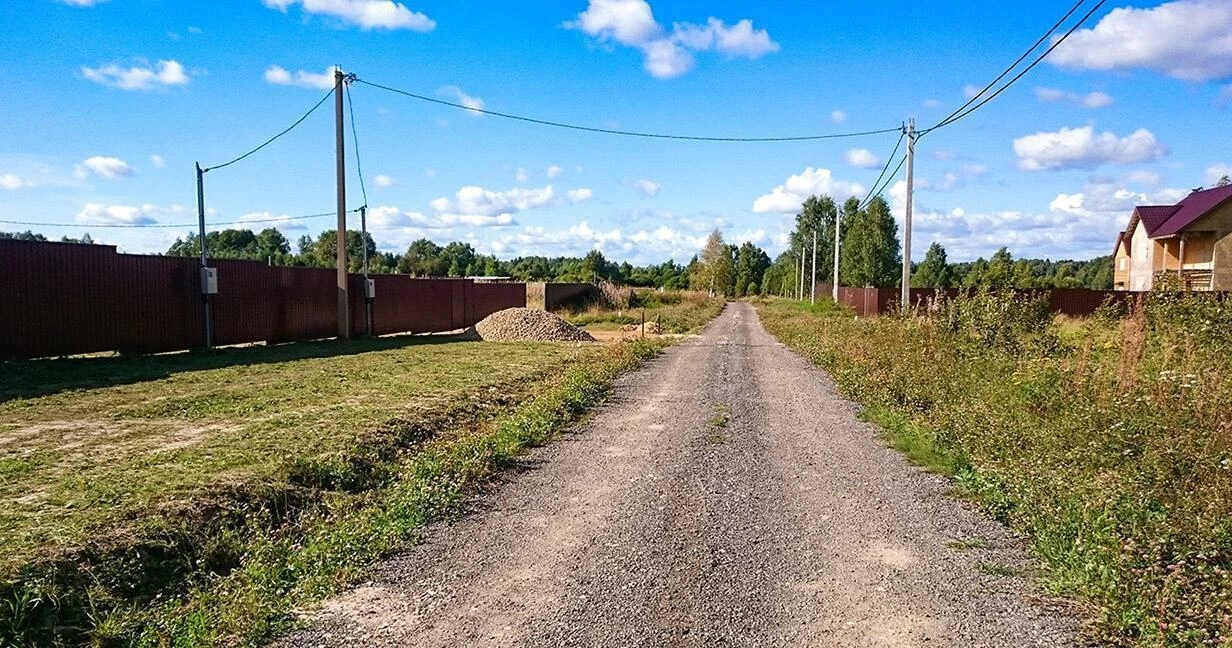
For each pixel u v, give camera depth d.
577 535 4.85
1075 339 12.77
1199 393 6.45
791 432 8.27
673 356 17.41
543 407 9.24
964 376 9.86
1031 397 7.95
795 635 3.42
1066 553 4.16
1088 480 5.22
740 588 3.96
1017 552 4.50
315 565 4.30
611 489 5.95
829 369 13.98
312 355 15.73
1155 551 3.93
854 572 4.19
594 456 7.12
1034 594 3.87
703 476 6.34
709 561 4.36
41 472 5.72
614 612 3.68
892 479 6.23
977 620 3.57
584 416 9.34
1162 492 4.83
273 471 5.82
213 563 4.49
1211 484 4.82
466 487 5.96
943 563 4.32
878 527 4.98
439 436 8.20
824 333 19.48
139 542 4.35
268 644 3.40
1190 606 3.50
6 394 9.45
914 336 13.17
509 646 3.34
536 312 23.45
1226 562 3.97
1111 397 7.15
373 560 4.42
